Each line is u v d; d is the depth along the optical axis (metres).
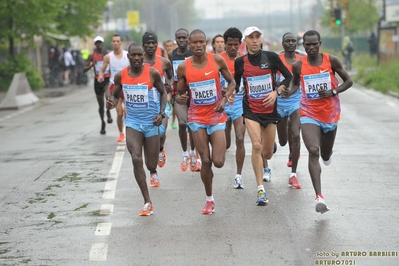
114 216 26.38
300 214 25.88
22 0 95.12
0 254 22.08
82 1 116.44
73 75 121.81
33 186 32.44
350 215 25.56
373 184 30.73
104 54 48.50
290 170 34.38
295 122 30.84
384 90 78.75
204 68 25.64
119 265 20.62
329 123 26.33
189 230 24.12
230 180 32.31
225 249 21.84
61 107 77.25
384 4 107.06
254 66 26.97
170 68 34.06
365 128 48.81
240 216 25.83
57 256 21.67
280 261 20.56
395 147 40.47
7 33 97.38
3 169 37.28
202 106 25.80
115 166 36.72
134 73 26.22
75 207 28.03
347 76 26.00
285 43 32.84
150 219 25.77
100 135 49.69
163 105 26.58
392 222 24.50
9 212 27.59
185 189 30.66
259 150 27.19
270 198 28.55
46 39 100.69
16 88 79.56
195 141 26.02
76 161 38.75
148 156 27.06
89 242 23.05
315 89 26.05
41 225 25.47
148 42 33.09
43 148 44.31
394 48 105.69
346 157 37.41
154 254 21.55
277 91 26.70
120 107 44.81
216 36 36.12
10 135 52.59
